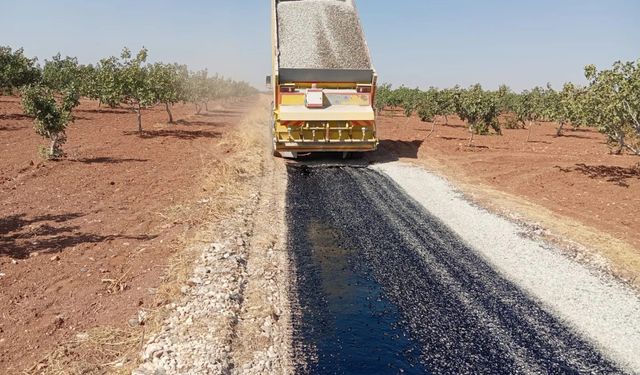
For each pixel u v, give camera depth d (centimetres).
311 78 1591
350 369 571
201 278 735
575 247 945
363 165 1750
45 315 601
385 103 4388
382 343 629
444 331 658
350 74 1595
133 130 2448
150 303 647
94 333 570
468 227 1076
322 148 1636
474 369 576
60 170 1391
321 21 1784
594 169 1717
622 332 652
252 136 2209
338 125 1611
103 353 536
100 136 2155
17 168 1375
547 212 1184
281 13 1812
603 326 666
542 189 1429
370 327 667
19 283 675
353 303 732
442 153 2044
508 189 1427
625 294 760
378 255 913
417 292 768
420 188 1426
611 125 1508
